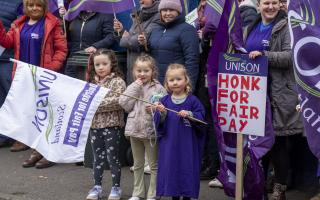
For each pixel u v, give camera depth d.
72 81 5.71
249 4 6.75
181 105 5.75
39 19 7.53
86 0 7.25
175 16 6.74
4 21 8.25
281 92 5.79
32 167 7.51
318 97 5.02
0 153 8.15
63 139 5.62
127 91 6.01
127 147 7.47
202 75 6.88
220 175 5.70
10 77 8.28
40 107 5.68
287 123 5.79
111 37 7.52
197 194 5.75
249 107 5.34
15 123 5.66
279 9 5.96
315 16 5.06
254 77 5.30
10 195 6.44
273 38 5.86
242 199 5.57
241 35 5.59
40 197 6.38
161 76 6.75
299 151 6.57
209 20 6.59
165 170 5.70
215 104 5.50
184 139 5.71
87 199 6.23
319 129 5.03
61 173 7.27
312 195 6.43
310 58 5.04
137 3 7.45
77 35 7.64
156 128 5.77
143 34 6.77
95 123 6.24
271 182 6.45
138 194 6.15
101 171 6.31
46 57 7.44
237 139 5.42
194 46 6.65
